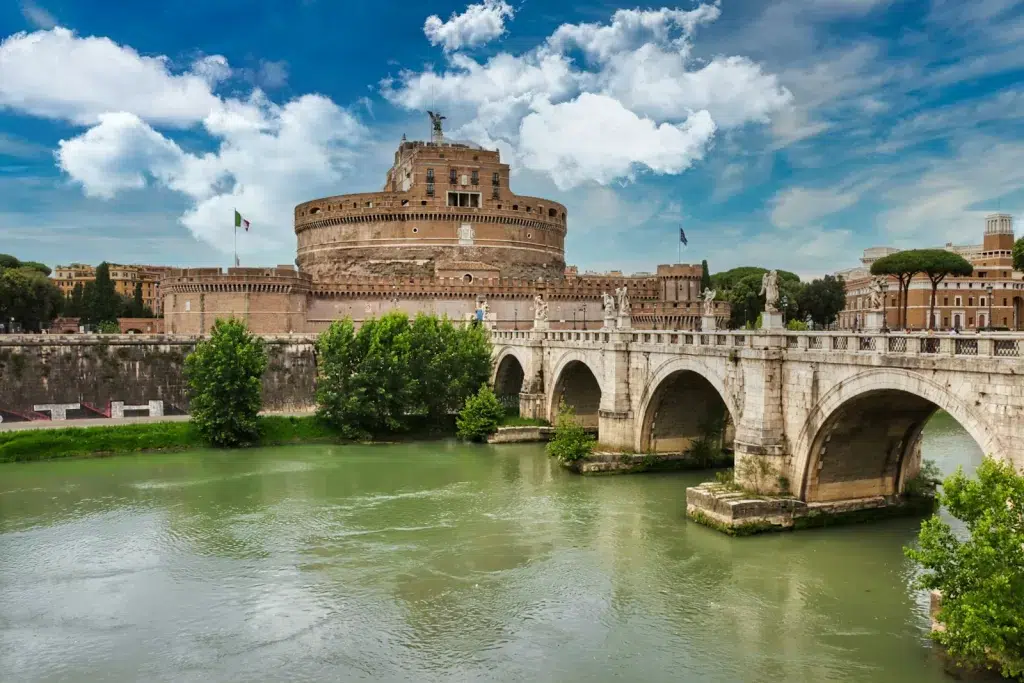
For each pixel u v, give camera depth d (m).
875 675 26.69
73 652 29.67
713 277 161.00
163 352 79.69
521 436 70.12
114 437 66.88
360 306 108.19
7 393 73.56
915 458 43.88
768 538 39.03
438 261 121.75
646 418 55.28
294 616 32.50
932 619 27.95
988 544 22.88
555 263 136.38
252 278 97.56
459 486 53.22
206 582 36.19
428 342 76.06
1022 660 22.81
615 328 58.81
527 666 28.05
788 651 28.55
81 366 76.50
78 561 39.06
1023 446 26.48
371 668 28.19
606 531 42.09
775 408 40.50
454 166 123.69
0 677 27.83
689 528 41.72
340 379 73.12
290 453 66.19
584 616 31.95
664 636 30.05
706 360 45.91
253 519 45.72
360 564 38.09
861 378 34.34
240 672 28.06
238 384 68.31
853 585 33.88
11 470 59.44
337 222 125.62
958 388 29.16
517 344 78.19
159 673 28.06
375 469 59.19
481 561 38.19
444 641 30.11
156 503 49.47
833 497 40.44
